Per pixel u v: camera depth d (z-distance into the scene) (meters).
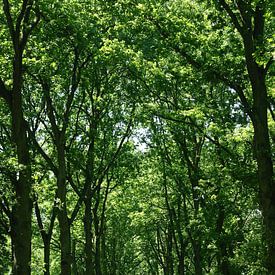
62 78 21.80
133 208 38.84
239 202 22.80
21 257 14.43
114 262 48.78
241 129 20.45
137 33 19.41
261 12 15.36
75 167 24.66
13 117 14.80
